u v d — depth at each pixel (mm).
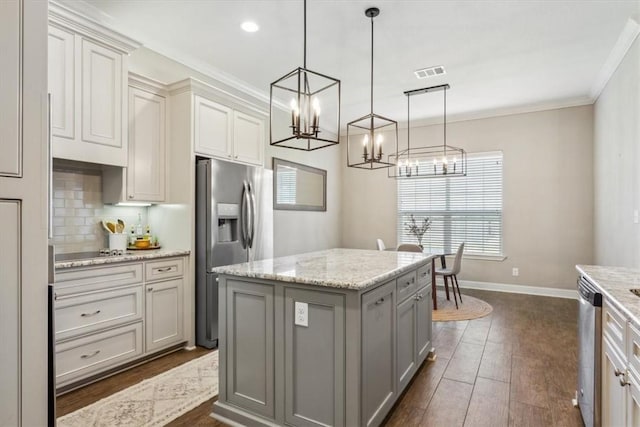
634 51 3146
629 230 3318
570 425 2057
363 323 1788
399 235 6340
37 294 1161
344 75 4148
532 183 5316
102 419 2100
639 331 1233
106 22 2916
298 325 1896
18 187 1120
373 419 1895
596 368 1734
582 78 4211
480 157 5684
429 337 2955
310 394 1868
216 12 2865
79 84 2557
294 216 5418
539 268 5266
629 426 1333
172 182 3326
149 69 3348
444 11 2840
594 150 4836
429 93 4762
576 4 2742
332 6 2771
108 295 2627
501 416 2150
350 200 6777
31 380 1150
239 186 3502
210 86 3344
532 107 5270
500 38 3275
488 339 3449
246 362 2066
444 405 2275
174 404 2277
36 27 1159
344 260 2576
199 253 3262
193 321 3244
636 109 3098
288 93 4805
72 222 2947
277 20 2988
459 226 5848
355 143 6738
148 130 3164
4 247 1096
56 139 2416
